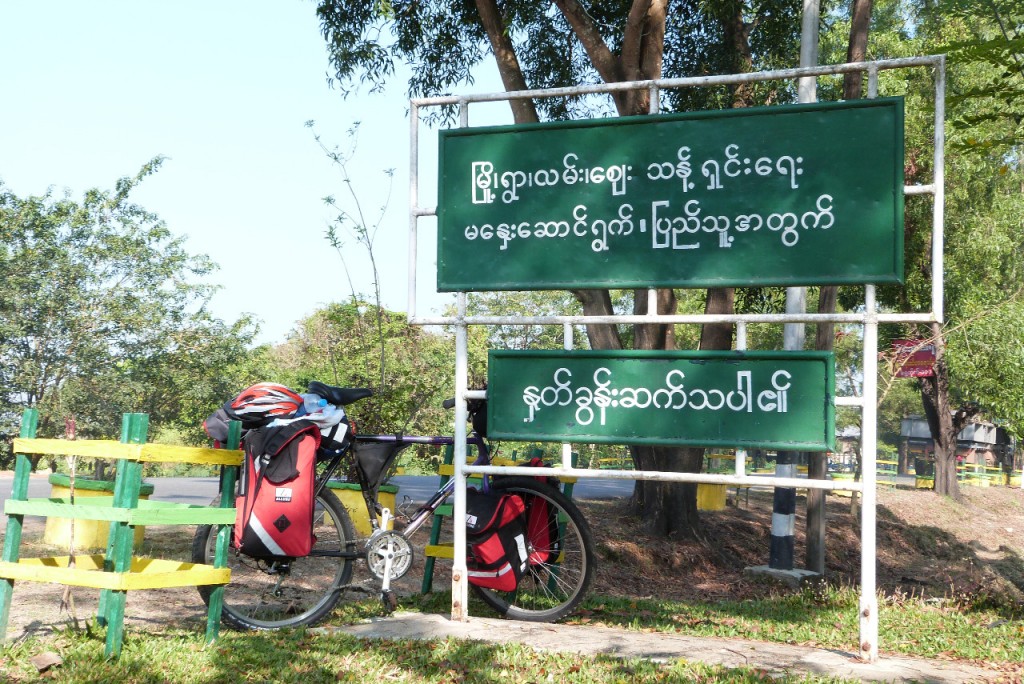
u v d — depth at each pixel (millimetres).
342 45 15133
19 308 24312
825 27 17250
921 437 63469
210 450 5277
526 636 5887
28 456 5145
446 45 15695
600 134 6164
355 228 12297
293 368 14391
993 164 25500
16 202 25328
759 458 34156
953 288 26359
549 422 6094
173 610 6238
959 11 7074
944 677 5227
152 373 24625
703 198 5949
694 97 16594
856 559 18484
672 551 14211
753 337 27484
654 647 5742
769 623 7414
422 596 7195
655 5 13922
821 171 5746
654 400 5895
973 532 26375
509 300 23672
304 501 5551
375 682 4770
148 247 25766
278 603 6406
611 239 6109
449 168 6449
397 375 12312
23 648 4789
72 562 5062
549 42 16156
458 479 6332
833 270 5680
